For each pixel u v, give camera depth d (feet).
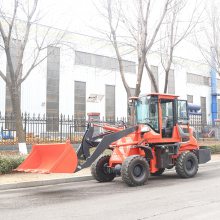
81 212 25.52
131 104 44.55
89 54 122.72
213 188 34.32
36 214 25.29
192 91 162.71
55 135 77.20
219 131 108.37
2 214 25.49
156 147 42.09
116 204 27.96
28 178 42.27
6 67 97.09
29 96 104.32
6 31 86.43
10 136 71.31
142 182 37.78
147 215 23.90
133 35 79.77
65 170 33.88
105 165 42.14
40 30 102.83
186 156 42.86
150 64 140.56
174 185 37.24
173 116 44.19
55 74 111.96
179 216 23.39
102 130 43.91
